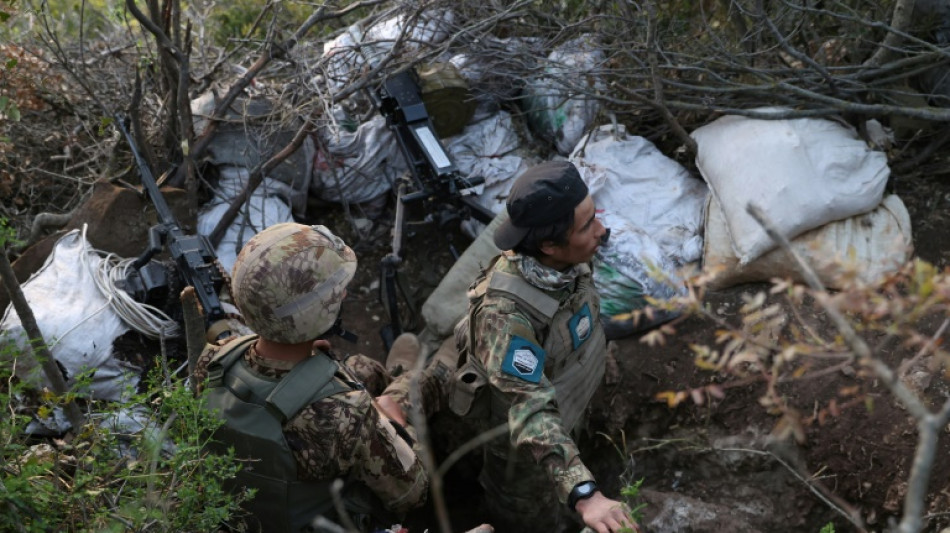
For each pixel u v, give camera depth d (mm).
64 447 2307
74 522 2068
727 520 3230
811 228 3244
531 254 2441
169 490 2018
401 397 2785
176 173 3609
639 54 3705
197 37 4316
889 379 1103
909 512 1018
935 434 1035
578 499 2184
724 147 3420
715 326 3342
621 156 3641
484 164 3787
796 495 3201
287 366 2137
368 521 2273
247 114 3713
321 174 3807
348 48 3691
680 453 3373
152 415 2217
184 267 2988
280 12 4281
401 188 3576
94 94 3814
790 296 1457
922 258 3467
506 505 3037
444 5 3799
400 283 3459
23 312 2410
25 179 3885
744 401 3270
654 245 3350
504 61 3760
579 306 2529
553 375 2600
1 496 1852
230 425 2148
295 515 2158
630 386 3402
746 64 3693
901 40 3447
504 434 2740
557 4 3975
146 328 3049
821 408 3148
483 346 2441
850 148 3311
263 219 3461
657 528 3275
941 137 3686
